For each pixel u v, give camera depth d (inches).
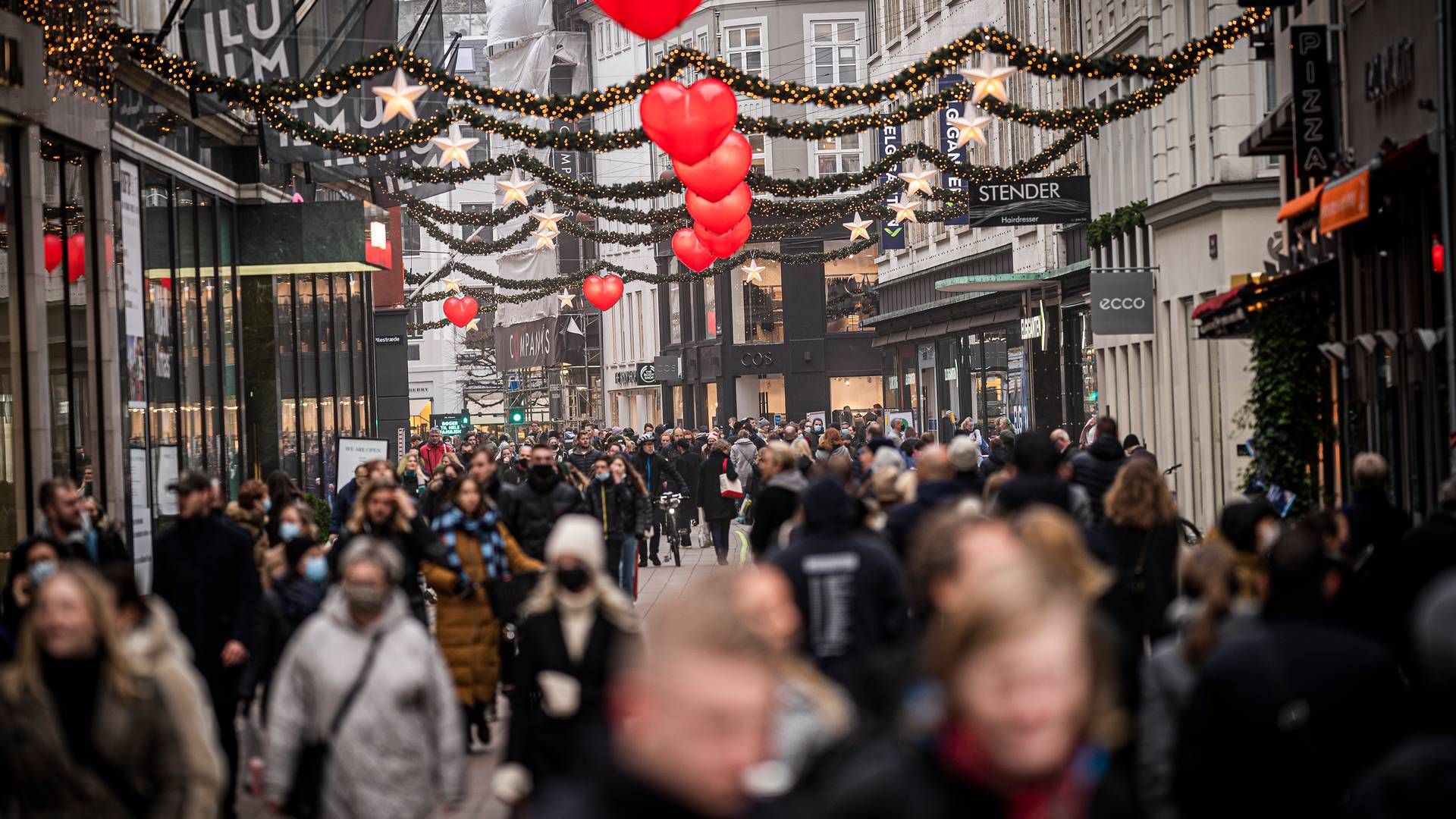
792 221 5236.2
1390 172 1242.6
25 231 1393.9
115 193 1656.0
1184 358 2502.5
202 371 1995.6
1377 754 449.4
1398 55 1400.1
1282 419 1649.9
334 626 637.9
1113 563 786.2
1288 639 451.8
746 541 1873.8
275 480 1257.4
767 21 5639.8
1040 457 880.9
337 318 2736.2
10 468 1369.3
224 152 2121.1
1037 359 3570.4
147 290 1780.3
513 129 1796.3
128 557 1122.7
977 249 4037.9
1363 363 1583.4
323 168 2086.6
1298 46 1632.6
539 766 666.8
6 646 688.4
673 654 233.1
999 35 1700.3
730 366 5585.6
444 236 3415.4
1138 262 2733.8
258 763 961.5
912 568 533.0
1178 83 1782.7
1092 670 270.4
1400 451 1489.9
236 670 897.5
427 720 641.6
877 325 5034.5
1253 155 1910.7
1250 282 1675.7
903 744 279.6
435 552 1027.9
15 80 1336.1
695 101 1406.3
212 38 1541.6
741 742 232.2
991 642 256.8
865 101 1758.1
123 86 1721.2
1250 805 449.4
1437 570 762.2
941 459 929.5
